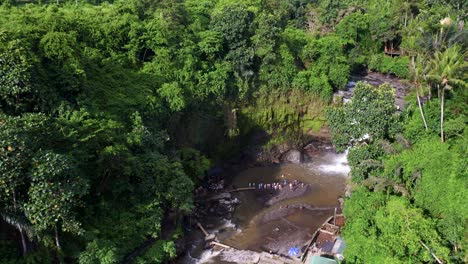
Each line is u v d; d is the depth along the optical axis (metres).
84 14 51.41
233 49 56.59
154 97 44.53
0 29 33.78
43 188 24.95
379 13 77.31
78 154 30.69
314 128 60.19
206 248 39.31
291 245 39.97
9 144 24.33
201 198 47.41
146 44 50.28
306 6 83.81
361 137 39.78
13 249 28.94
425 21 67.00
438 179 33.22
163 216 37.06
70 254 29.94
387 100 39.38
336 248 38.03
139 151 38.38
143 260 32.88
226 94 55.19
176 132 49.16
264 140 59.06
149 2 57.56
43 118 28.19
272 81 57.91
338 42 64.94
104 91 41.50
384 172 36.50
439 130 39.09
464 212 29.92
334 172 55.19
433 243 28.42
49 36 35.59
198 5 66.12
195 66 52.69
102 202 34.16
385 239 30.14
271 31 56.50
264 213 45.62
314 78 59.72
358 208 36.03
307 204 47.44
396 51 78.19
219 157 55.62
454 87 39.25
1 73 29.41
